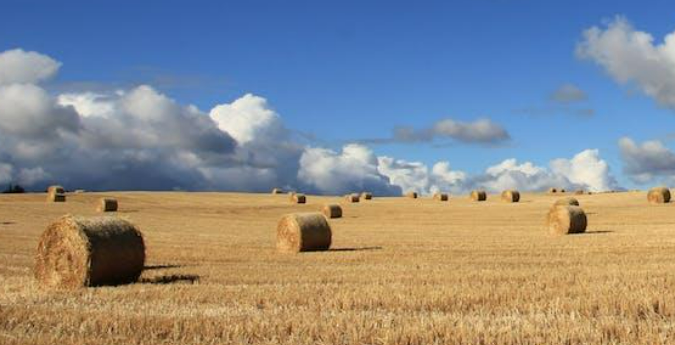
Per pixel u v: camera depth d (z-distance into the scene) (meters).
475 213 61.41
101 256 17.55
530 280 16.84
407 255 25.20
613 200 71.88
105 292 15.87
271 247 30.86
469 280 17.12
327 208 58.31
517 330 10.66
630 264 20.56
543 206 67.44
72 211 62.25
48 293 16.03
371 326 11.12
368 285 16.22
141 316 11.98
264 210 68.62
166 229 44.22
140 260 18.47
